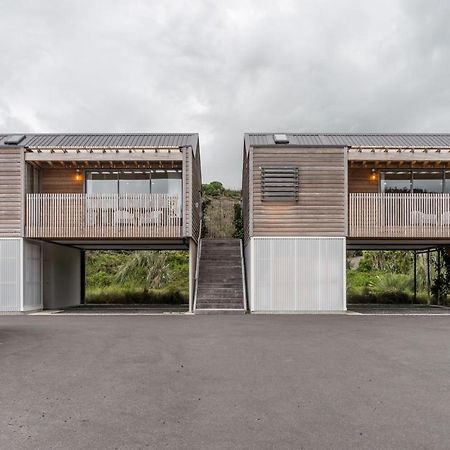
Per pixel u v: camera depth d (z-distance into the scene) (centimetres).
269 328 946
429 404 418
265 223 1341
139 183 1512
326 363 591
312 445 320
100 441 328
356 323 1043
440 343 751
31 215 1351
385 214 1365
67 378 511
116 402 422
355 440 330
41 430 350
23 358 620
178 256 2333
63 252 1652
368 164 1484
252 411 396
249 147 1391
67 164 1471
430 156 1339
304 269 1331
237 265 1595
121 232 1355
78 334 849
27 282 1360
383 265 2345
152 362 596
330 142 1512
